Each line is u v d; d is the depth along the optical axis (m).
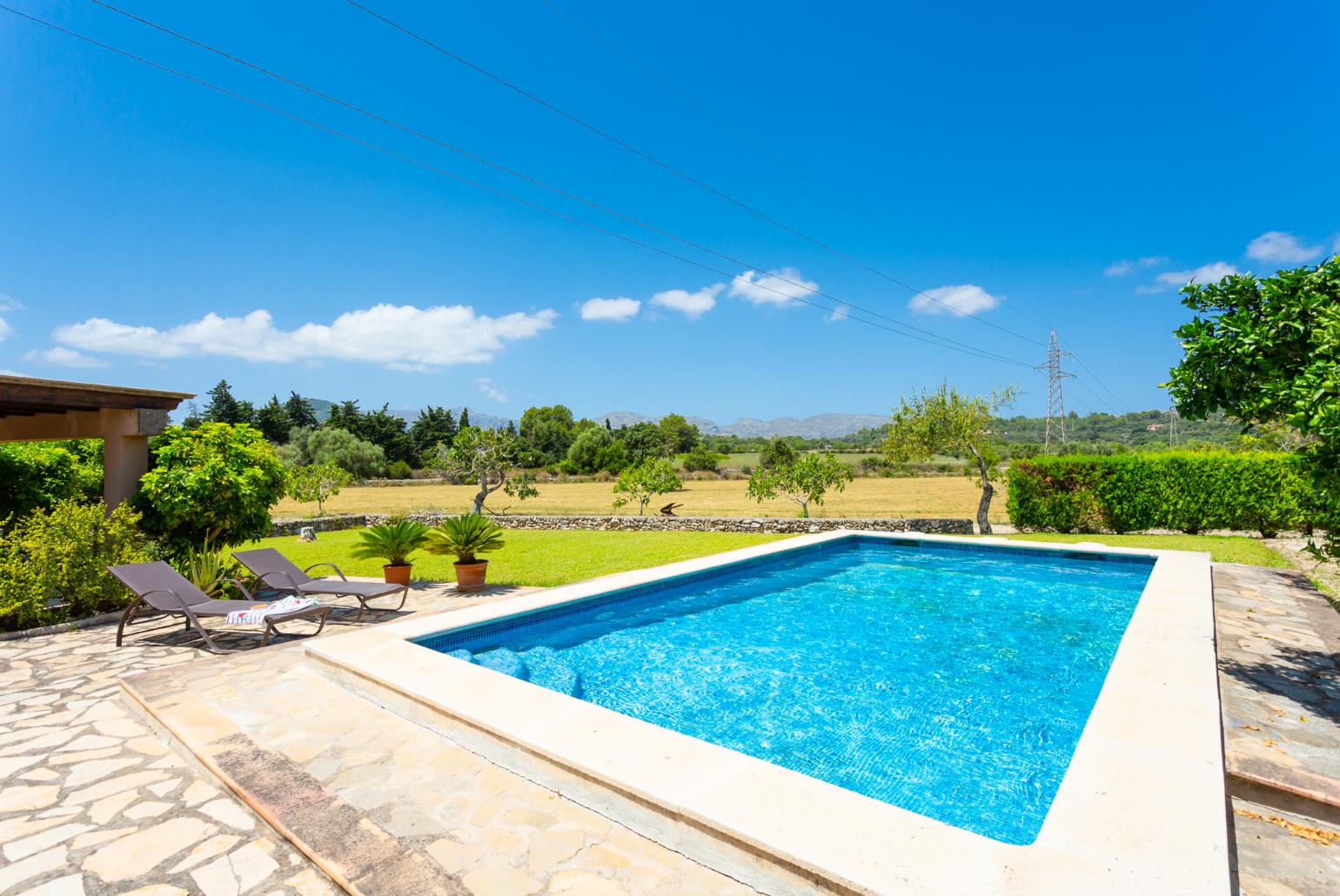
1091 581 10.49
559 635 7.59
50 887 2.71
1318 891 2.67
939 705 5.52
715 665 6.58
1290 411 4.24
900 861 2.46
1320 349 3.83
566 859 2.82
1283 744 3.84
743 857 2.65
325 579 8.24
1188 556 10.77
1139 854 2.50
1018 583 10.45
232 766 3.70
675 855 2.86
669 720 5.21
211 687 5.06
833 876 2.39
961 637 7.57
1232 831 3.16
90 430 9.08
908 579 10.75
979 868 2.42
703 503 32.62
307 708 4.61
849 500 32.78
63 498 10.16
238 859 2.92
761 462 54.59
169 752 4.09
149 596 6.56
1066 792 2.99
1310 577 9.48
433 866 2.75
